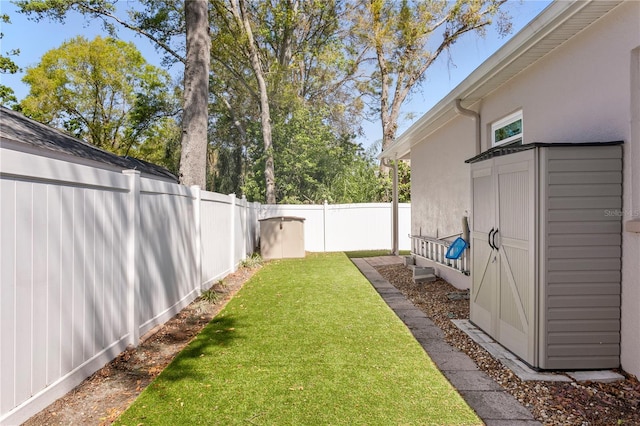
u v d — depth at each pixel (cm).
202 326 484
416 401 285
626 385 307
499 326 402
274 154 1673
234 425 253
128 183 391
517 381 319
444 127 764
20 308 242
